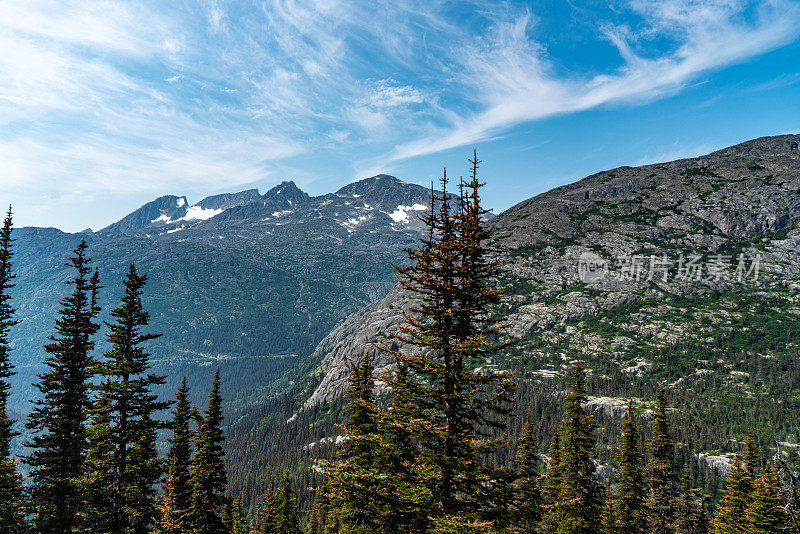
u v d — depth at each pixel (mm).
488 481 20734
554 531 42156
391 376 23188
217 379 45094
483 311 22297
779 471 47844
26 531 35688
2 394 42469
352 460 26250
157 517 40062
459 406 21453
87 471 37656
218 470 42844
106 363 37094
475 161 22953
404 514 21219
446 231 22859
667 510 53656
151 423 37594
